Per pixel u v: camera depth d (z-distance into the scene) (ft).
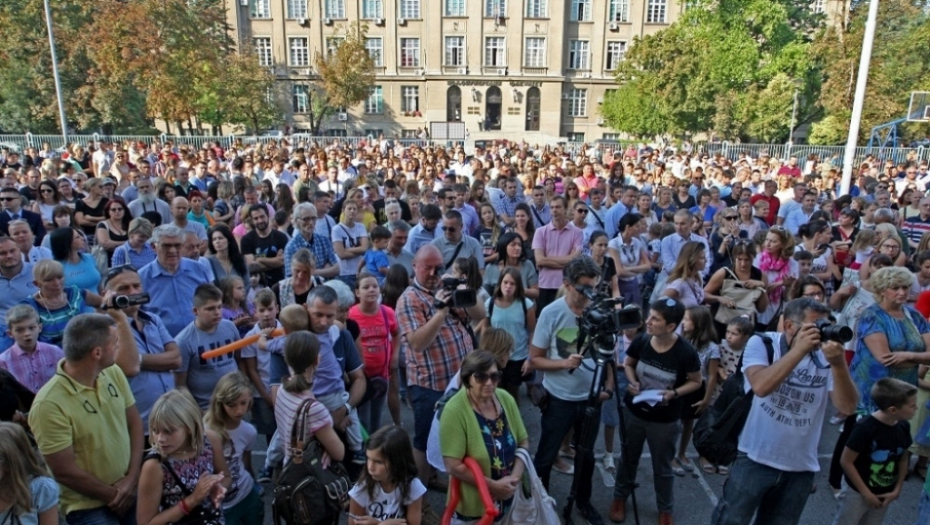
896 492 12.87
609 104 112.57
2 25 101.45
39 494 9.27
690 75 101.14
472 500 11.41
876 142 97.04
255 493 12.80
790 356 10.83
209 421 11.89
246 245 24.40
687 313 17.12
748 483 12.09
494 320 17.62
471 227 30.35
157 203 29.30
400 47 148.15
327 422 11.85
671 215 31.53
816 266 24.98
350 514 11.35
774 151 92.32
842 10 104.37
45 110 102.73
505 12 144.56
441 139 131.34
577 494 14.58
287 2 145.38
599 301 13.34
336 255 24.21
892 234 22.62
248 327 17.33
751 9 105.91
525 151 71.31
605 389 13.97
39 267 14.67
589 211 30.73
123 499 11.32
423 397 14.61
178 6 100.89
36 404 10.55
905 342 15.24
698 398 15.80
